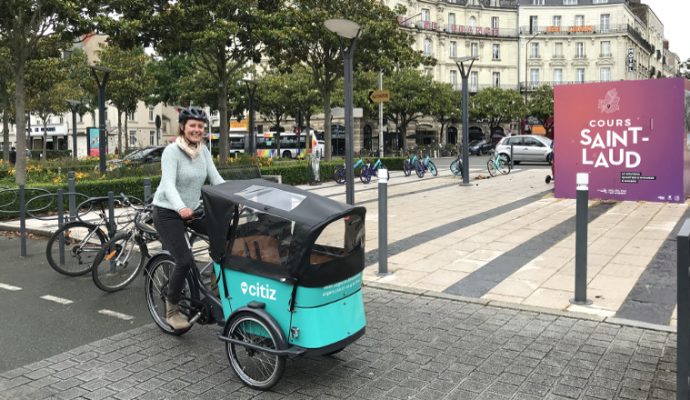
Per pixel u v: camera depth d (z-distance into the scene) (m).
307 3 21.16
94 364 4.34
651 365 4.15
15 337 4.93
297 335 3.74
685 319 2.96
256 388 3.87
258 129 57.22
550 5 68.19
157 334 4.97
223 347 4.65
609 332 4.82
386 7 22.02
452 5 64.31
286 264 3.70
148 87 34.47
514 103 56.72
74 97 34.16
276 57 21.88
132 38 16.84
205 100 36.06
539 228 9.72
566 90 13.39
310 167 20.19
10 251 8.54
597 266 7.06
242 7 17.59
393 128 56.75
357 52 21.67
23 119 14.96
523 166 28.64
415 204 13.37
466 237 9.03
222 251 4.01
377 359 4.34
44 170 17.91
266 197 3.97
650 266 7.00
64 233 6.93
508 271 6.88
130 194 13.66
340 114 16.75
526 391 3.78
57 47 18.03
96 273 6.15
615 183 12.93
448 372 4.09
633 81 12.49
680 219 10.32
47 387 3.95
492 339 4.71
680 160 12.15
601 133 13.01
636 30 73.44
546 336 4.75
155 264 4.99
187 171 4.56
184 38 17.30
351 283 3.93
